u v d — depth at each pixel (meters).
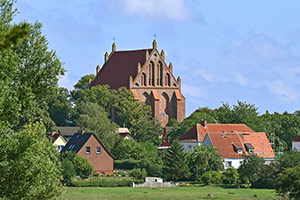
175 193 127.81
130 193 126.25
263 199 114.31
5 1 51.75
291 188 88.31
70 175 142.25
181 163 156.25
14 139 47.03
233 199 115.00
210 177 149.00
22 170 47.31
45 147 53.31
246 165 146.88
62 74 56.09
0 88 47.22
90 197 116.06
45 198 51.19
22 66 54.28
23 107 51.25
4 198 46.44
